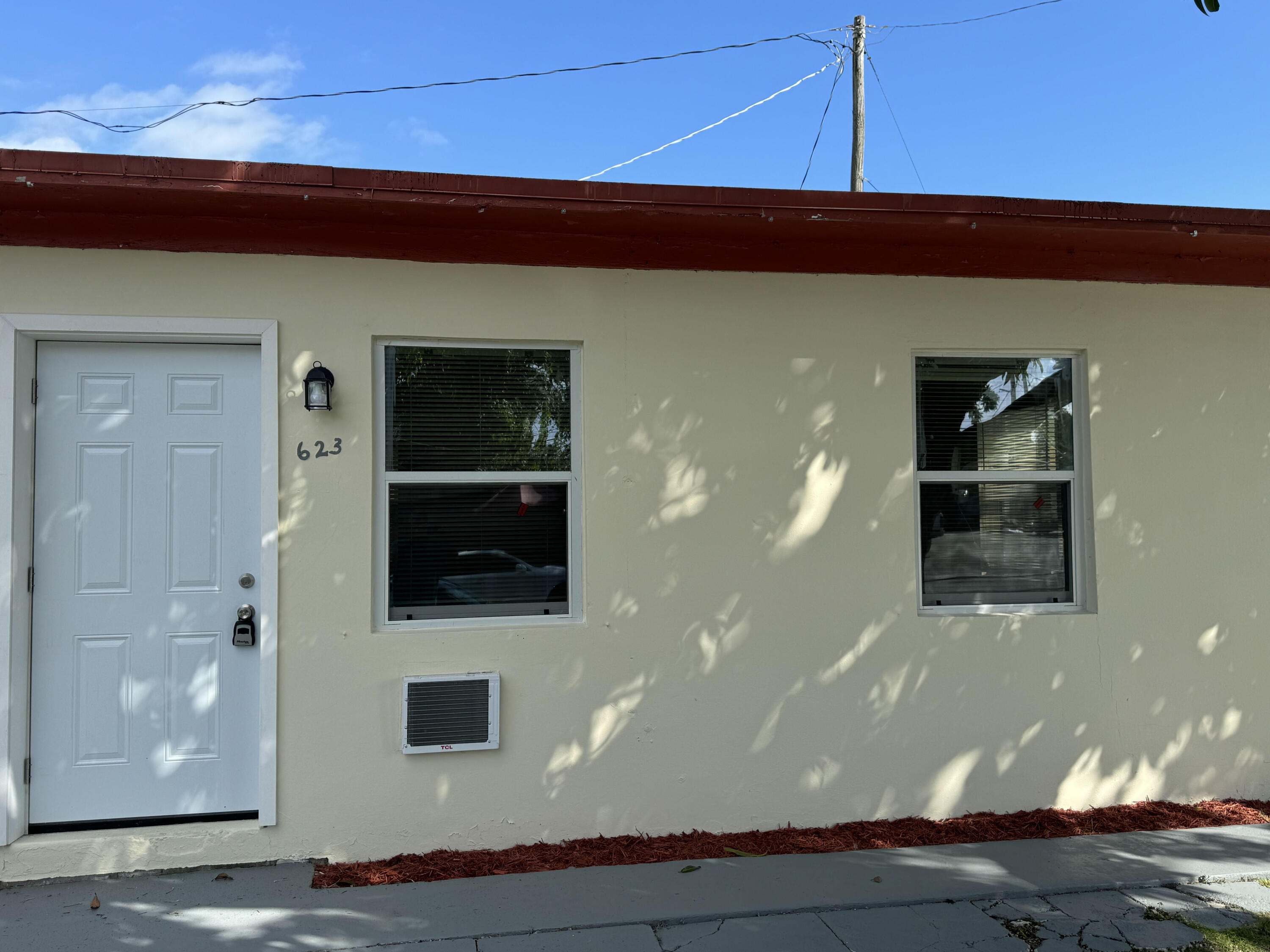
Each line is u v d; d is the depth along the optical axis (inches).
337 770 167.0
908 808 188.1
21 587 158.9
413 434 177.5
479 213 163.2
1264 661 203.2
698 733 181.3
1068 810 193.0
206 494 169.0
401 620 176.1
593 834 176.7
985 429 200.5
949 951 135.5
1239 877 161.8
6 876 154.8
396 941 136.3
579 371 183.6
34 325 159.3
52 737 162.2
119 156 146.0
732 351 186.2
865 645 188.1
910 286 193.3
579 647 177.3
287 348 168.4
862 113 602.2
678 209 164.6
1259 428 206.1
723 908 147.6
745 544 184.9
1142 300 202.4
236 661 168.9
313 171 152.1
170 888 153.8
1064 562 202.5
